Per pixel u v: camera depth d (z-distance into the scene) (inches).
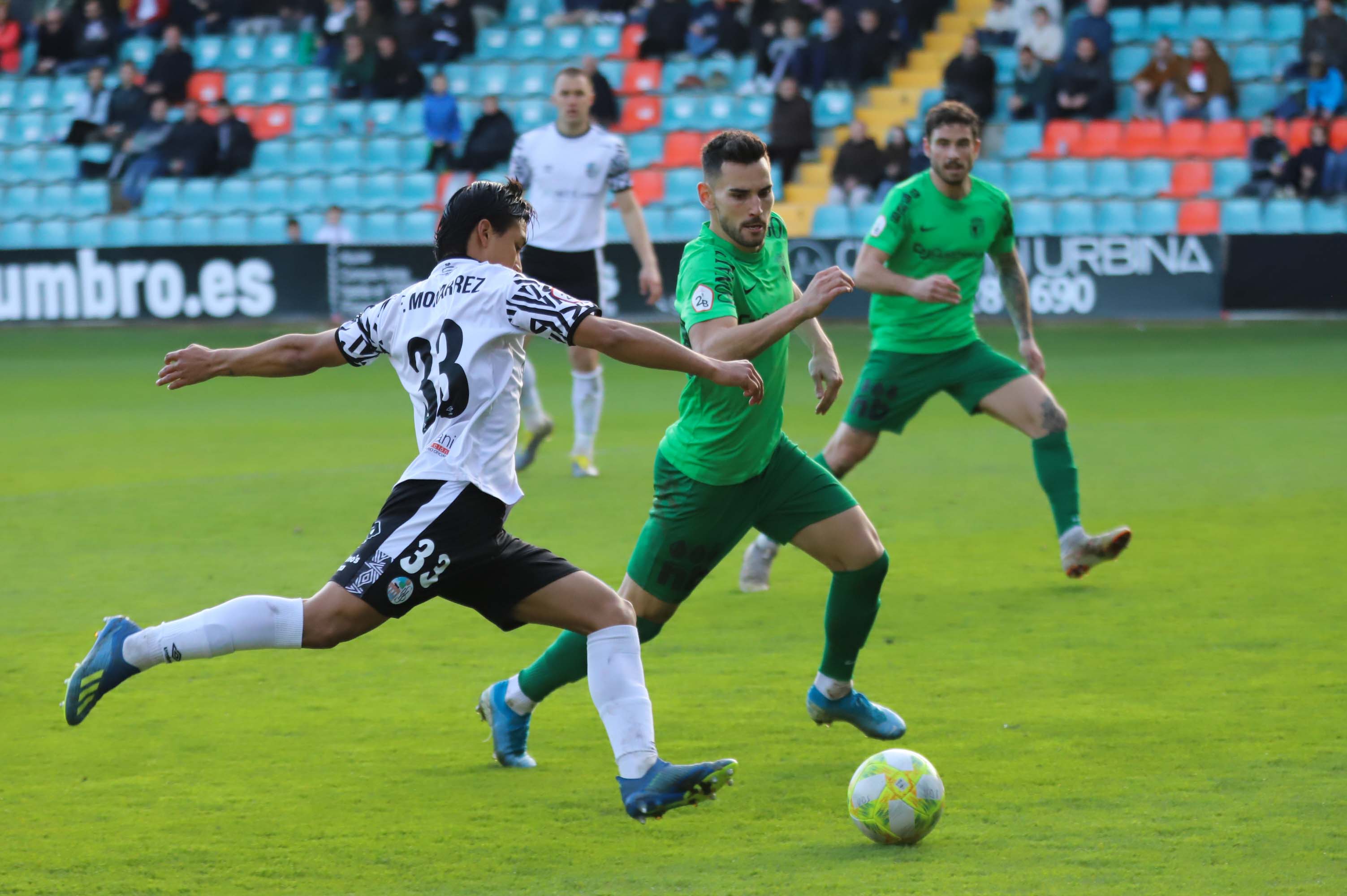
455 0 2810.0
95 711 627.5
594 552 916.6
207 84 2893.7
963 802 504.1
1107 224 2443.4
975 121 809.5
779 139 2511.1
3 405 1642.5
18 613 784.3
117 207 2719.0
